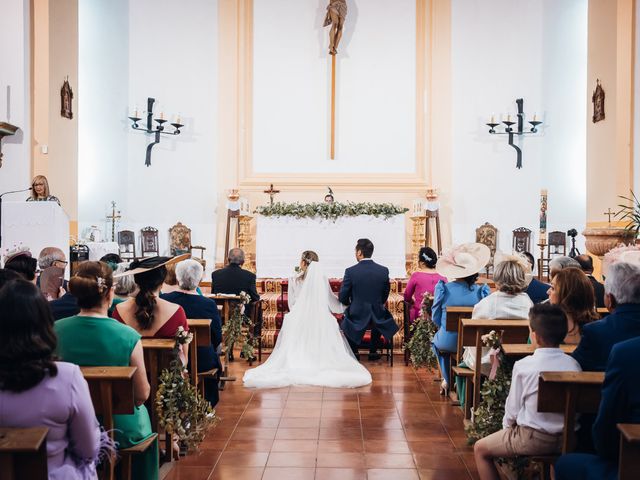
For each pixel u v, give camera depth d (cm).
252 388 711
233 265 845
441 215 1345
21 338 247
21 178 988
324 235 1131
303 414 612
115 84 1302
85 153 1230
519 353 412
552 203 1312
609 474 291
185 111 1350
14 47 986
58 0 1052
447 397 675
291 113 1362
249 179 1352
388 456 498
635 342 283
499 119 1344
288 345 759
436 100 1352
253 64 1358
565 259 557
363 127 1364
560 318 353
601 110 1098
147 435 396
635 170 1035
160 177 1342
